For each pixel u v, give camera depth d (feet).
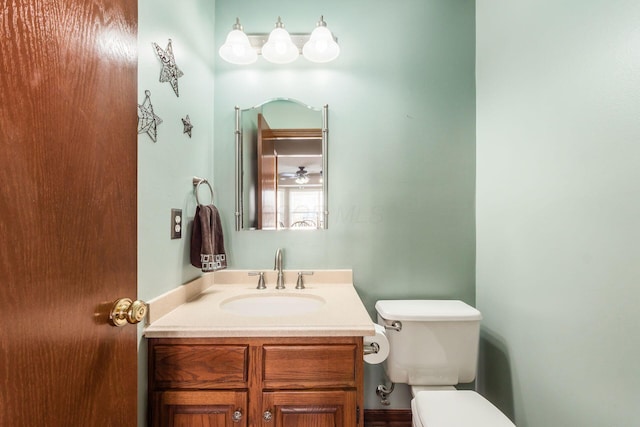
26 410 1.33
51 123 1.46
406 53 4.87
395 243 4.83
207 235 3.86
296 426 2.88
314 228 4.83
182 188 3.73
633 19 2.36
